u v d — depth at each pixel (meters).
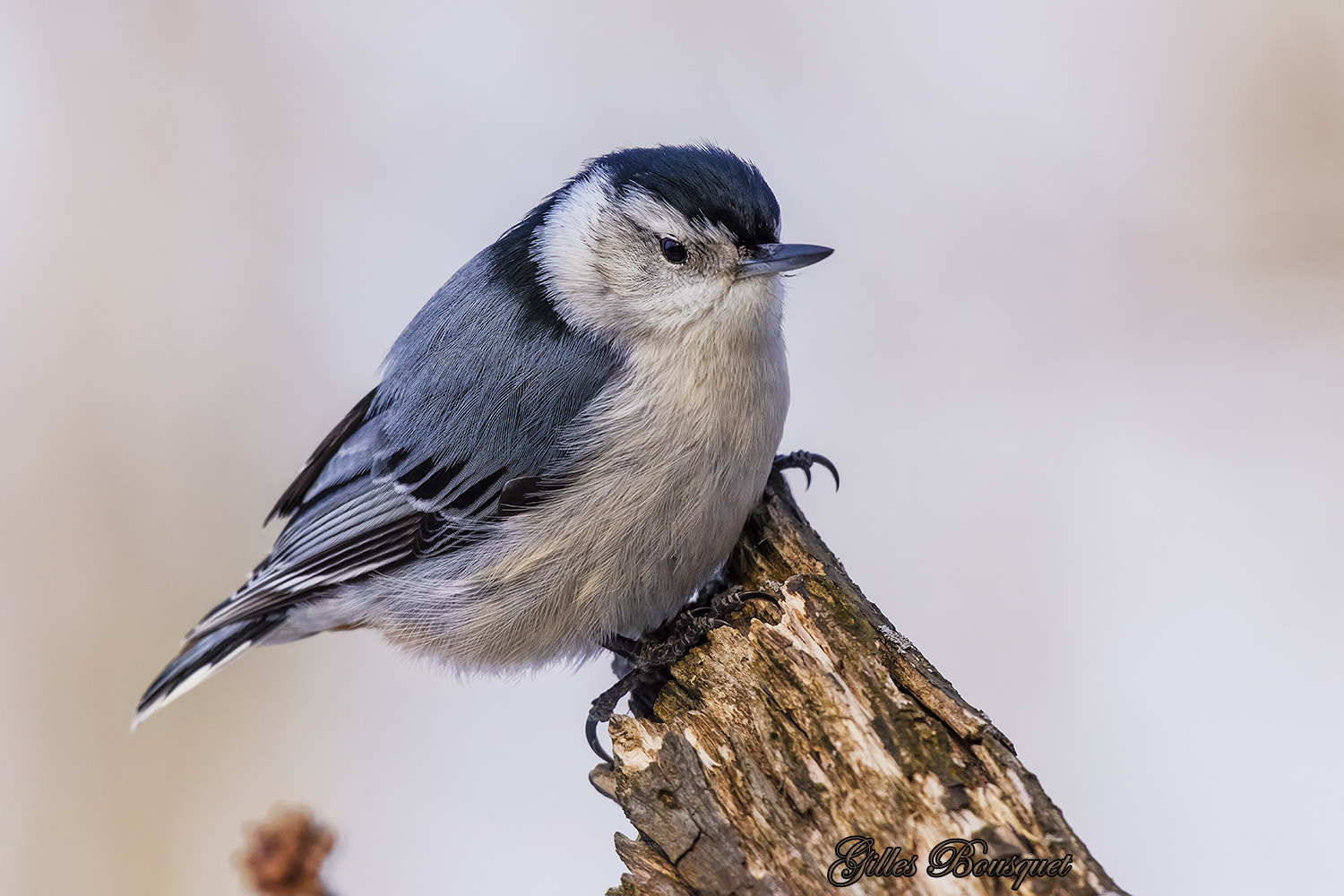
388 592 2.85
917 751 2.78
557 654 2.85
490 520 2.84
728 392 2.83
